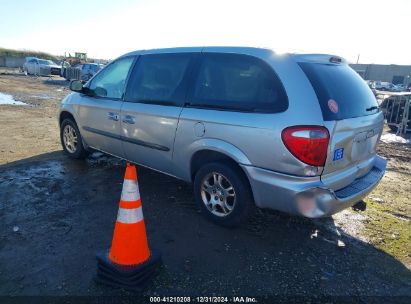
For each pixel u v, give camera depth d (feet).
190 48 13.28
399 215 14.47
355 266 10.65
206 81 12.32
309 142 9.72
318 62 11.18
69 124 18.86
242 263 10.41
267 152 10.39
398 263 10.94
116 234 9.11
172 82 13.34
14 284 9.04
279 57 10.80
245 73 11.34
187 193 15.26
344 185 11.08
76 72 91.45
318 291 9.44
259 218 13.20
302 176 9.98
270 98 10.56
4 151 20.61
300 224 12.96
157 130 13.55
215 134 11.57
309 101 9.99
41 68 105.70
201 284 9.40
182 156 12.89
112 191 15.10
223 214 12.19
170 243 11.27
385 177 19.83
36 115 34.88
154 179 16.75
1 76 93.86
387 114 36.94
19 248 10.60
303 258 10.87
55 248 10.67
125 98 15.12
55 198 14.19
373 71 231.30
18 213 12.80
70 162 18.88
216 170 11.91
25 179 16.07
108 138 16.17
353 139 10.87
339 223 13.34
